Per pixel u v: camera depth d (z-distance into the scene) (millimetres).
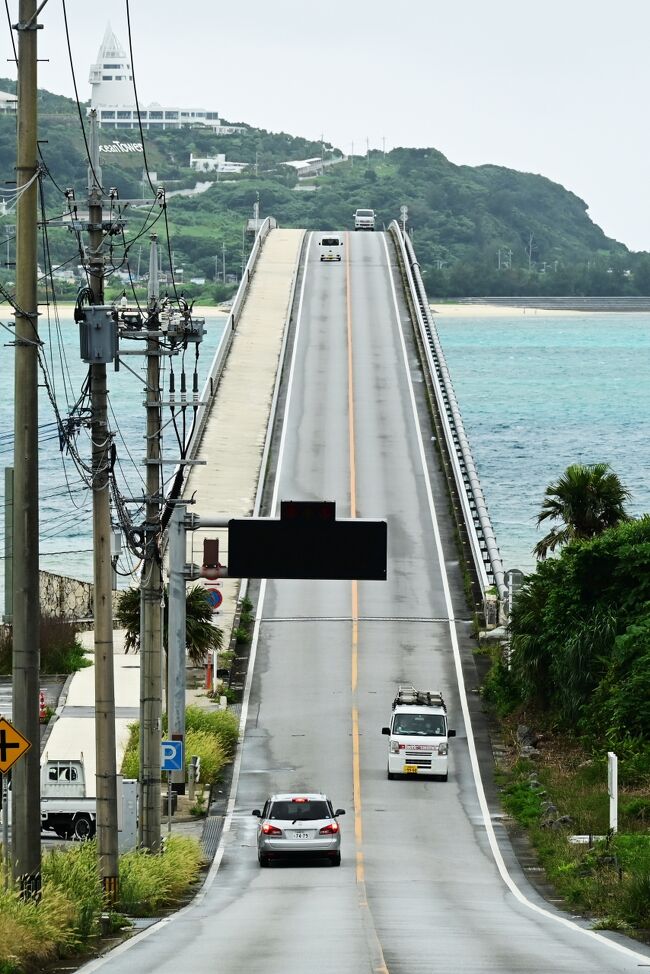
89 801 100125
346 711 136375
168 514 91062
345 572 87625
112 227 69312
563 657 128500
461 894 81125
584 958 51781
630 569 129625
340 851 95062
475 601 164250
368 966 48812
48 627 150125
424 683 143875
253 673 146125
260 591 169750
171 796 106812
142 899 73688
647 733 117938
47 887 61094
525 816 107000
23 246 57625
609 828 93062
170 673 106875
